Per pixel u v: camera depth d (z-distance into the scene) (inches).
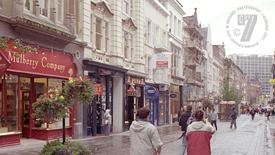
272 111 3902.6
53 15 933.2
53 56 901.8
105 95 1234.6
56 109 417.4
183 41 2377.0
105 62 1220.5
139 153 340.5
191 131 383.6
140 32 1509.6
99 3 1167.6
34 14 861.2
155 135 342.0
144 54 1592.0
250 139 1119.0
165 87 1813.5
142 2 1531.7
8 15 759.7
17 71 770.8
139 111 350.3
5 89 775.1
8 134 753.0
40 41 856.3
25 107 879.7
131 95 1360.7
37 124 879.1
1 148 724.7
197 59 2834.6
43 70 860.0
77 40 1019.3
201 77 3065.9
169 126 1743.4
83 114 1047.6
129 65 1424.7
